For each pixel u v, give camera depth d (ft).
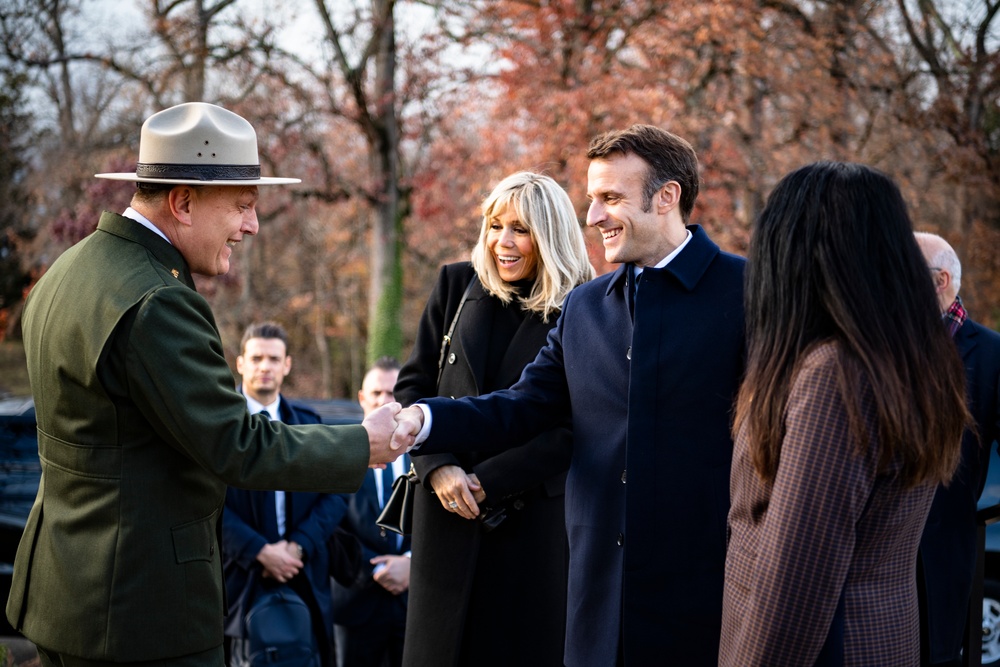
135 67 46.42
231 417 6.28
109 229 6.59
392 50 49.75
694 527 6.73
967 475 7.92
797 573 4.98
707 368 6.79
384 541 12.90
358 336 73.97
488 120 43.75
